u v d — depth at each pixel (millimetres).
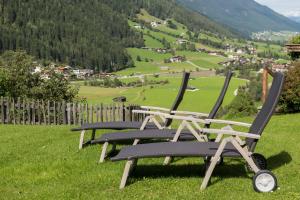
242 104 19578
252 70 121438
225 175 5969
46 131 10820
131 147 5855
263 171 5211
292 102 16000
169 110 8305
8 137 9914
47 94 19469
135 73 143000
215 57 187750
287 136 9617
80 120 15203
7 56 19359
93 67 142875
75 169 6492
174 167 6469
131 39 189250
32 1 162750
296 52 21703
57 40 150000
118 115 15258
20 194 5398
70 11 175750
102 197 5137
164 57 178750
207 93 86000
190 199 4980
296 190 5219
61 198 5156
